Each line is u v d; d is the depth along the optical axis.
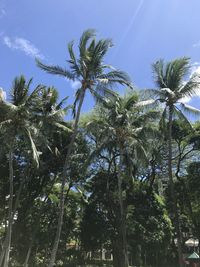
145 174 44.34
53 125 35.25
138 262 40.12
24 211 39.53
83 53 30.78
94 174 42.47
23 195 39.09
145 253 41.97
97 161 41.88
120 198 33.16
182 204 42.81
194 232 47.53
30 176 39.16
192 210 43.69
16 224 39.50
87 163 34.72
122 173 40.97
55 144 38.44
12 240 39.38
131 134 33.31
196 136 39.41
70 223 46.09
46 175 39.94
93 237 40.47
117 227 40.03
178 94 32.03
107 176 40.41
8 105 30.42
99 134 34.69
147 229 40.28
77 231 46.88
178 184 41.72
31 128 31.22
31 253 43.47
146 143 34.09
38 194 39.94
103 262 58.06
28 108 31.19
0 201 39.22
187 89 32.03
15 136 30.97
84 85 30.72
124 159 37.22
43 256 48.69
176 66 32.75
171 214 43.81
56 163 38.78
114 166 41.81
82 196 44.59
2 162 38.28
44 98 34.62
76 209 46.53
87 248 41.34
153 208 41.38
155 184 44.12
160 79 33.06
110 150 35.66
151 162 41.56
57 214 44.59
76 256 51.78
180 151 41.50
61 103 36.00
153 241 40.28
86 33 31.02
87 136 39.81
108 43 31.20
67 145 38.69
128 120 33.22
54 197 43.88
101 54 31.05
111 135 33.66
